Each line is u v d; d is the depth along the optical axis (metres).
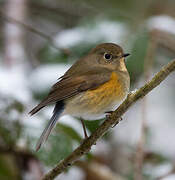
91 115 8.59
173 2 14.27
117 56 9.24
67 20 14.38
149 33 11.09
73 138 9.31
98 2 14.27
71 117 10.04
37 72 11.23
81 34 11.52
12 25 12.59
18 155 9.98
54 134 9.17
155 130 12.04
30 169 10.08
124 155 11.66
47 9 14.53
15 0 13.29
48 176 7.36
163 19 11.78
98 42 11.27
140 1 14.17
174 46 11.34
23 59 12.17
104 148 11.80
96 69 8.88
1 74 11.09
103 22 11.64
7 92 9.95
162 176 9.77
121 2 14.16
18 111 9.67
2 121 9.52
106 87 8.50
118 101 8.65
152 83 6.64
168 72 6.56
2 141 9.86
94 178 10.58
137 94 6.75
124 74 8.91
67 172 9.09
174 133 12.66
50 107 10.62
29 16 14.36
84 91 8.47
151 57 10.66
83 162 10.44
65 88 8.43
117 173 11.30
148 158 11.05
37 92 10.92
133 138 12.30
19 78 11.01
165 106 13.29
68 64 11.34
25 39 13.23
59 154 9.02
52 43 11.09
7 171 10.33
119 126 12.69
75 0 14.32
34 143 9.18
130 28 11.35
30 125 9.45
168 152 11.95
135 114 13.07
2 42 12.73
